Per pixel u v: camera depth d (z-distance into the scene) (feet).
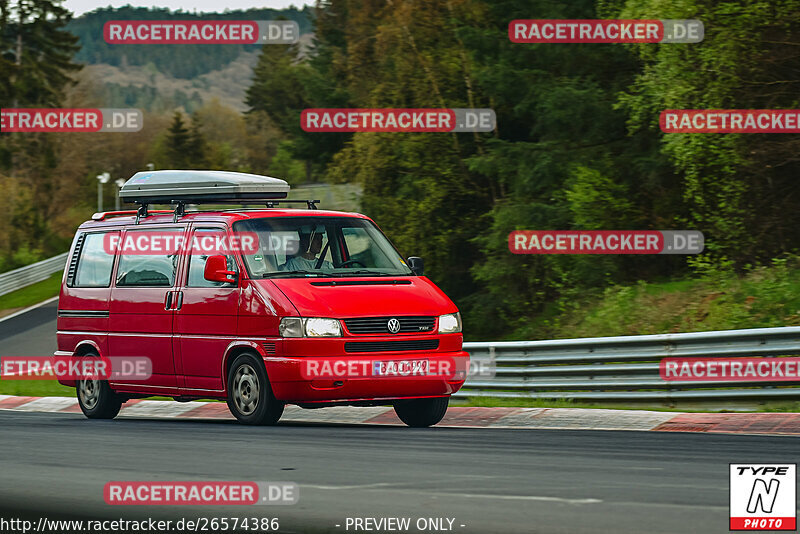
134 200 115.55
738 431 88.38
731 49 190.29
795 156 186.91
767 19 187.32
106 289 116.37
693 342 109.50
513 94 293.84
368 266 105.40
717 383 106.01
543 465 67.15
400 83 338.34
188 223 108.78
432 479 62.03
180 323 106.73
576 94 265.54
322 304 96.89
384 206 336.29
